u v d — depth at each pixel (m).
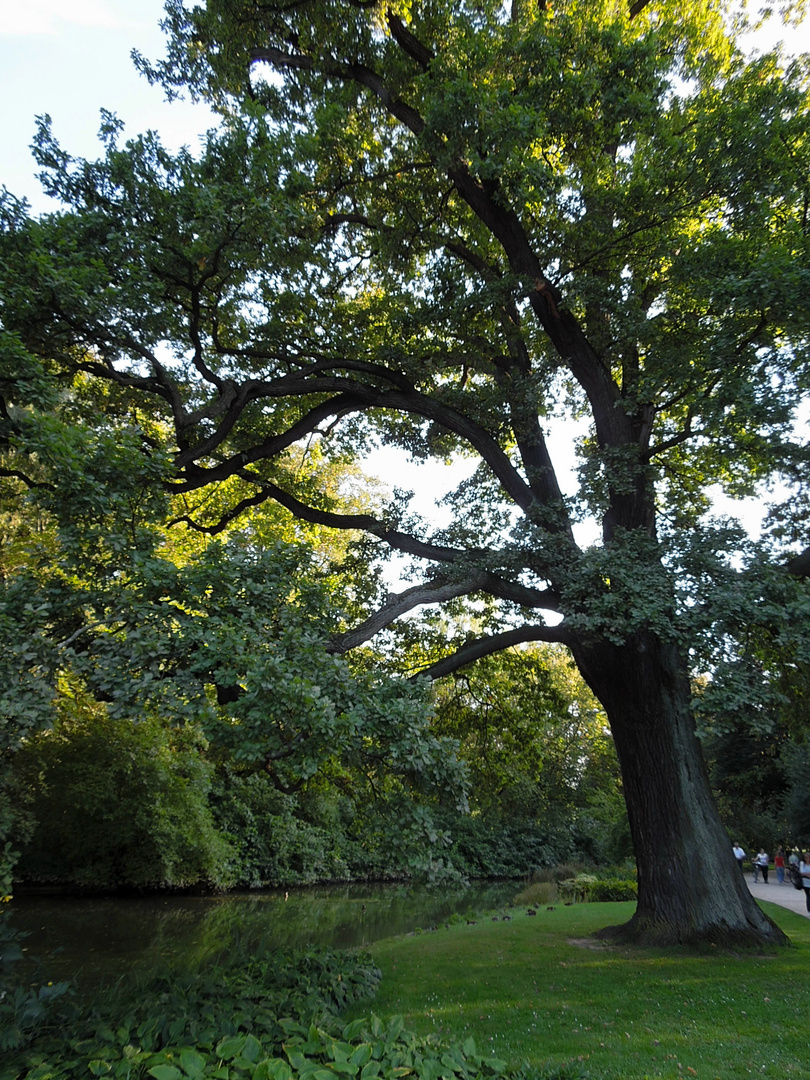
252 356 12.92
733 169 10.63
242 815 30.77
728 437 11.20
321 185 14.09
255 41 13.55
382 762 7.29
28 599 7.07
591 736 34.88
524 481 13.25
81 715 21.27
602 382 12.88
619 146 12.70
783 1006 7.72
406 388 12.91
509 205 12.30
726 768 30.38
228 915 20.25
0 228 9.30
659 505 14.47
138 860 23.78
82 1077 4.90
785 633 8.76
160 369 10.62
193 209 9.98
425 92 11.81
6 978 6.81
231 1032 6.34
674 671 11.76
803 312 9.48
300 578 8.54
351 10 13.22
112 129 10.40
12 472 9.78
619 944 11.20
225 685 6.93
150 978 9.95
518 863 35.62
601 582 10.26
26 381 8.24
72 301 8.84
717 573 9.46
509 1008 8.26
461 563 11.63
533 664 15.16
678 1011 7.75
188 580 7.70
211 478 12.05
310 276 13.01
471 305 12.15
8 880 8.42
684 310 12.40
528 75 11.73
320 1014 7.32
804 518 11.82
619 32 11.12
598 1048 6.70
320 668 7.21
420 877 7.13
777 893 20.83
